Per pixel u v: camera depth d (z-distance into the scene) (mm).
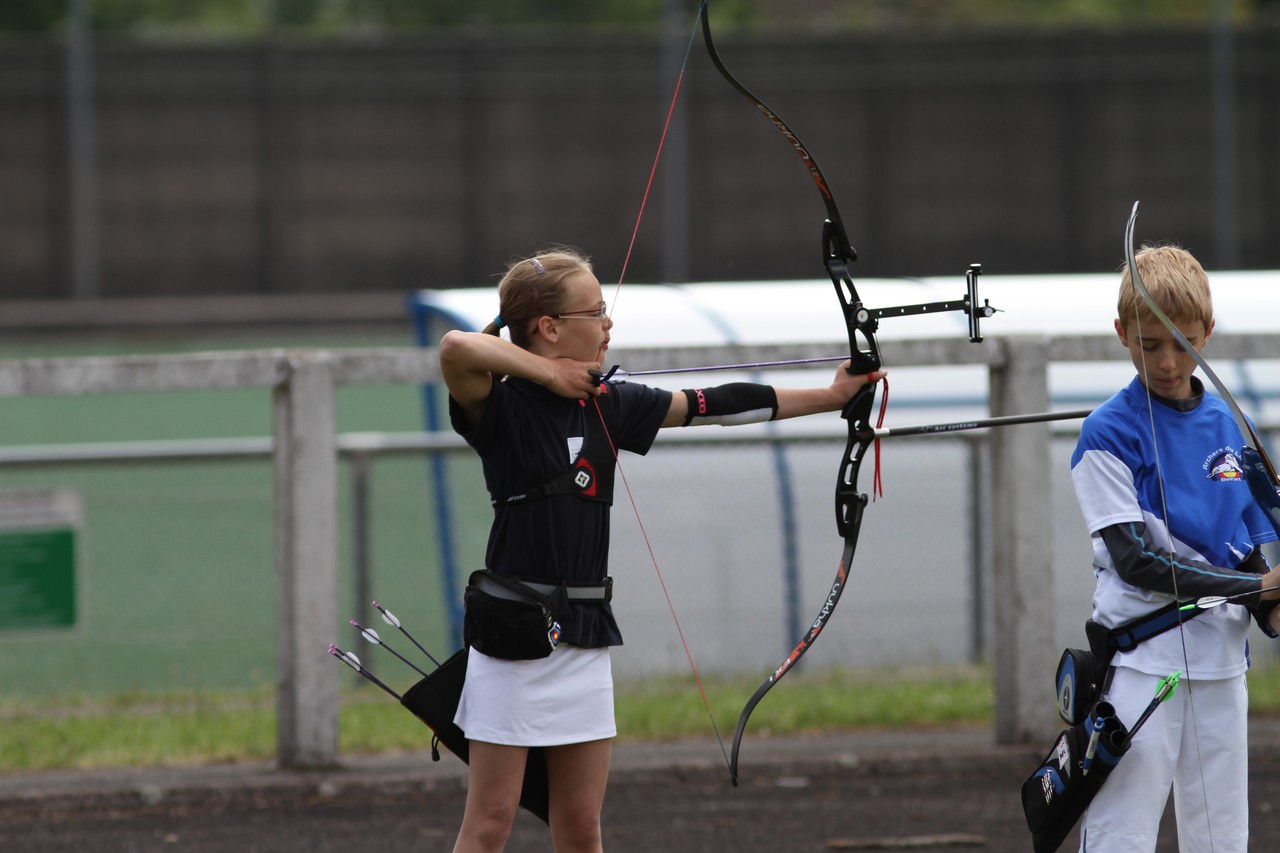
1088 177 110500
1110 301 29641
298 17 159250
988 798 19859
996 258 110875
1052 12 148375
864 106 110062
